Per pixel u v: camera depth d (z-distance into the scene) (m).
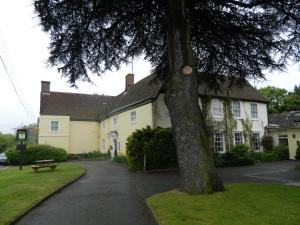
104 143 34.75
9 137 64.12
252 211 6.89
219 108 24.70
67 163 26.03
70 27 9.88
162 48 12.55
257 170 17.61
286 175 14.65
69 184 13.15
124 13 10.50
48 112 35.22
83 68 10.93
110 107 34.91
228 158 21.77
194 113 9.38
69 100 38.41
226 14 10.90
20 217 7.58
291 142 26.42
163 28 11.67
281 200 7.89
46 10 8.86
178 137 9.40
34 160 28.88
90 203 9.15
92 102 39.78
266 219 6.27
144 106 23.17
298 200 7.89
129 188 11.83
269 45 10.88
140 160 18.23
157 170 18.12
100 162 27.25
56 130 35.09
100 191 11.25
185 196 8.62
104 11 9.99
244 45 11.55
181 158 9.31
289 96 52.16
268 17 10.37
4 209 7.97
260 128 27.41
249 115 26.75
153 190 11.06
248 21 10.78
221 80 13.38
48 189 11.04
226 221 6.26
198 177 8.96
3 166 27.17
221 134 24.44
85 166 22.64
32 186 11.48
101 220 7.26
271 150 26.55
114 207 8.55
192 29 11.72
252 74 12.24
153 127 21.58
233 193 8.73
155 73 13.20
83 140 36.47
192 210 7.22
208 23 11.41
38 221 7.30
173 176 15.34
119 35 11.28
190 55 9.66
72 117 36.25
